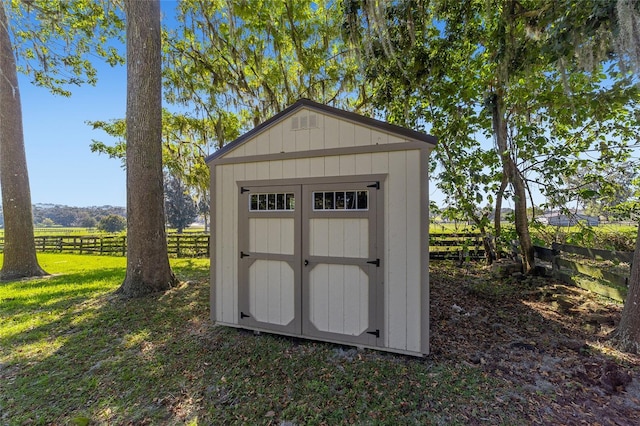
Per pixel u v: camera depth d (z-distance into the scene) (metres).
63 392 2.57
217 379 2.70
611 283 4.67
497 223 7.22
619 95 4.34
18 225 7.52
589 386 2.41
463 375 2.64
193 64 8.52
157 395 2.50
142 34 5.31
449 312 4.34
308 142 3.44
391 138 3.08
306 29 8.07
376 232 3.13
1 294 5.68
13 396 2.52
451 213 6.36
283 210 3.56
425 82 5.90
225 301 3.88
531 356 2.95
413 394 2.38
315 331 3.38
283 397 2.42
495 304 4.68
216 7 7.59
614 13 2.74
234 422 2.16
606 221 6.14
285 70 8.60
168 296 5.23
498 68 4.63
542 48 3.46
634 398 2.24
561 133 5.86
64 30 7.62
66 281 6.83
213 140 9.54
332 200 3.33
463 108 5.95
